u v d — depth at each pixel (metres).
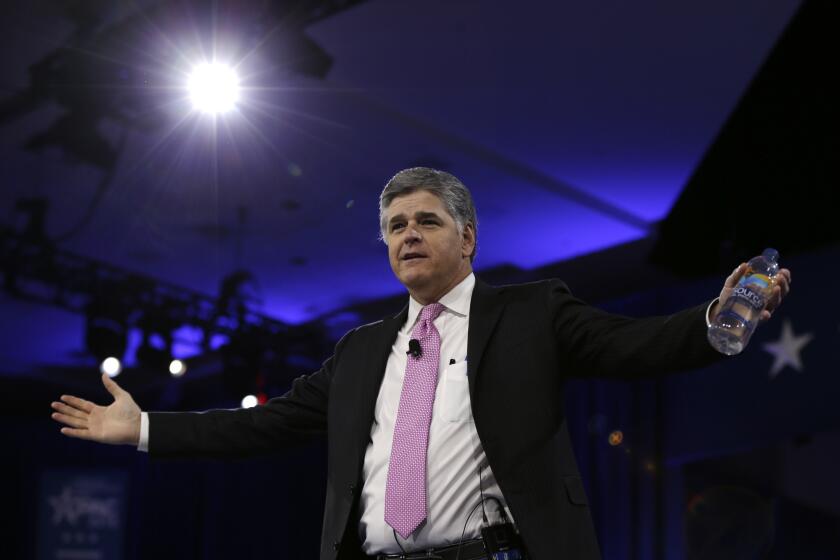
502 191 7.43
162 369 9.18
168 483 12.39
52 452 12.30
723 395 8.05
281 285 9.63
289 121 6.34
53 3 5.16
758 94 5.64
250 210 7.80
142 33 5.32
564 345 2.00
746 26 5.05
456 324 2.12
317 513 11.95
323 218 7.97
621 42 5.27
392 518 1.95
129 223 8.07
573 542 1.84
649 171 6.89
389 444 2.03
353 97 6.02
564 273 8.94
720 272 7.98
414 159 6.89
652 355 1.87
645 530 8.45
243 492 12.24
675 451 8.35
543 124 6.30
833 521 8.33
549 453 1.90
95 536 11.84
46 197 7.58
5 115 6.30
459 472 1.95
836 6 4.80
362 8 5.01
